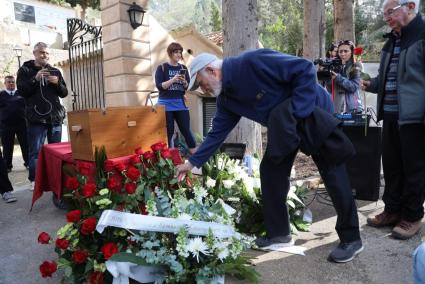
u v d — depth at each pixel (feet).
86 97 23.07
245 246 7.76
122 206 7.44
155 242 6.93
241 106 8.24
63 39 63.16
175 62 15.44
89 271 6.93
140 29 18.75
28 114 15.02
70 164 10.28
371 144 11.14
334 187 8.16
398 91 9.03
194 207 7.85
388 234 9.75
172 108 15.12
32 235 10.69
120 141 9.31
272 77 7.69
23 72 14.80
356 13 56.34
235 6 13.32
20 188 16.48
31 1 64.64
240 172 10.29
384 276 7.69
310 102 7.62
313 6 25.30
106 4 18.54
